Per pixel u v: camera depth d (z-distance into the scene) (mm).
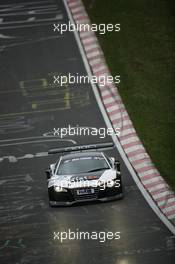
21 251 53188
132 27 122938
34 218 62688
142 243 52062
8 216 64500
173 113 93062
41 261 49969
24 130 93562
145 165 76250
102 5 132500
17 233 58500
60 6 136750
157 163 76562
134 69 108312
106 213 61344
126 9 129625
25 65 115062
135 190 68438
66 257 50312
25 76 111375
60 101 101312
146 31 121125
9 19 134750
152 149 81312
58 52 117750
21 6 141000
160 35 119438
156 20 124688
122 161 78938
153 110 94438
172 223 57062
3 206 68250
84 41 119938
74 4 135750
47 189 72750
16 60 117312
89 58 113625
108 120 92938
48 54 117750
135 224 57344
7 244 55469
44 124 94750
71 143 87312
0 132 93750
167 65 109188
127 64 110125
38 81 108938
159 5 130250
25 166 81438
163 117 91875
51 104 100812
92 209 63031
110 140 86250
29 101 102812
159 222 57500
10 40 125125
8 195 71750
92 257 49688
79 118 95062
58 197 65188
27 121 96500
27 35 126188
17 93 106000
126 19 126000
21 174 78875
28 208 66500
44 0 142000
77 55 115500
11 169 80875
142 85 102812
